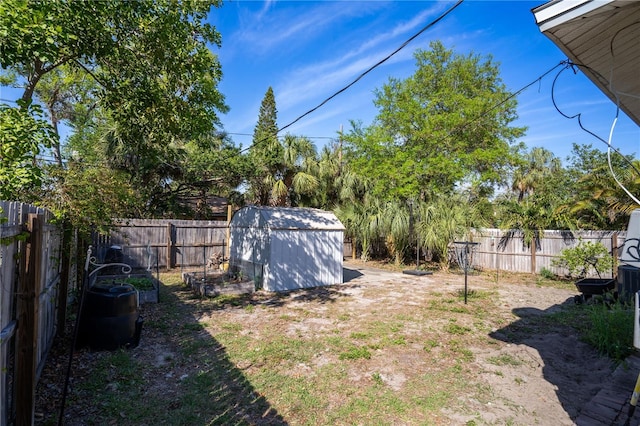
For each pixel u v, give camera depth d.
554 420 2.90
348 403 3.18
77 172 5.25
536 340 4.96
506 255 11.99
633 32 1.99
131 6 5.10
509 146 17.12
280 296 7.88
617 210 9.70
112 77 5.84
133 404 3.09
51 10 4.06
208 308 6.65
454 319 6.03
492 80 18.89
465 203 13.77
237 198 18.31
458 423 2.87
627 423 2.32
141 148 7.00
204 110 6.73
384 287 9.12
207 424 2.81
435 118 14.68
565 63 2.35
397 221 13.00
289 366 3.98
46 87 14.45
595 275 9.77
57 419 2.80
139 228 11.32
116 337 4.34
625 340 4.28
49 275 3.87
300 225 8.88
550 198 11.77
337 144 20.50
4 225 2.10
